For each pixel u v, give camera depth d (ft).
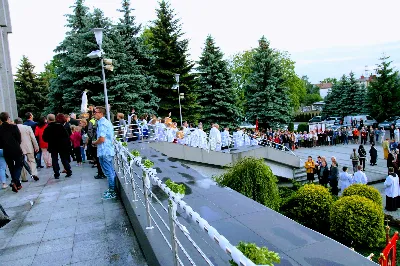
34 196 25.77
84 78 77.46
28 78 135.23
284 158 68.44
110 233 17.48
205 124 110.73
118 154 25.61
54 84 84.89
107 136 22.90
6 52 84.58
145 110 92.12
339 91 188.44
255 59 117.91
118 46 87.30
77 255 15.20
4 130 27.02
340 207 34.76
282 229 13.85
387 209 47.39
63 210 21.77
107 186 27.40
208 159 56.54
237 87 172.55
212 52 112.78
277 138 101.35
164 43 111.14
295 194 40.50
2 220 16.21
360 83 181.57
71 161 43.21
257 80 114.73
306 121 253.24
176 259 10.39
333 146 114.93
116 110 82.38
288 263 10.80
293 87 175.11
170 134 57.06
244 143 73.36
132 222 18.04
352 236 33.42
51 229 18.54
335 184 54.13
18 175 27.78
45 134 31.24
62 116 32.22
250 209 16.78
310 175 64.08
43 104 135.44
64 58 86.17
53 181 30.68
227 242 6.22
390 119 136.15
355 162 69.82
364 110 163.22
